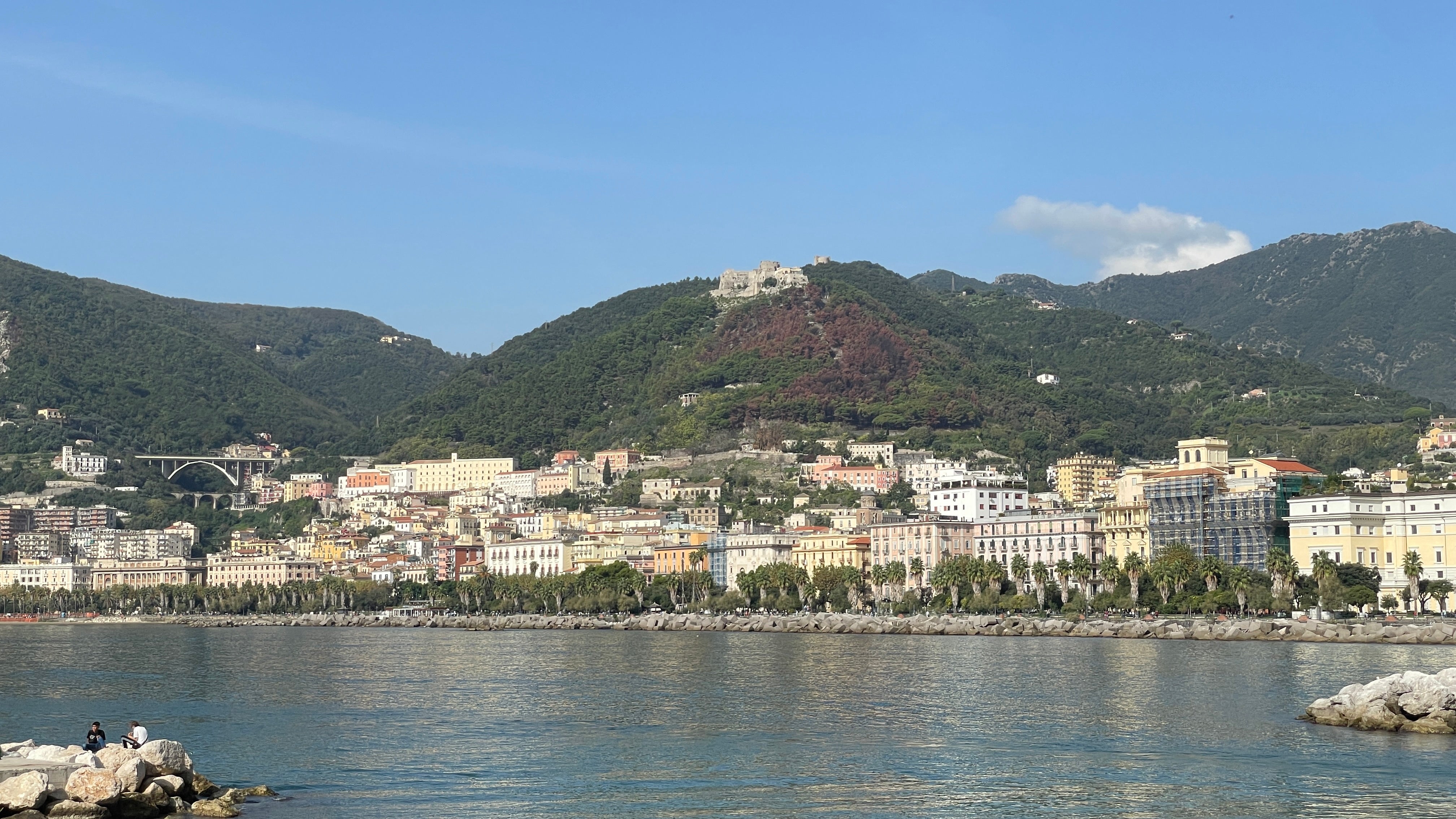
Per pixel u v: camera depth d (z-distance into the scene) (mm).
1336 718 188750
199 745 184125
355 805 144500
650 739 186125
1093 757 168500
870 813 141125
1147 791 149500
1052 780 155625
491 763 168500
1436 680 187250
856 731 191000
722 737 187375
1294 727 187375
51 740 191125
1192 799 145500
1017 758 168250
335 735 192250
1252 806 142125
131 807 131875
